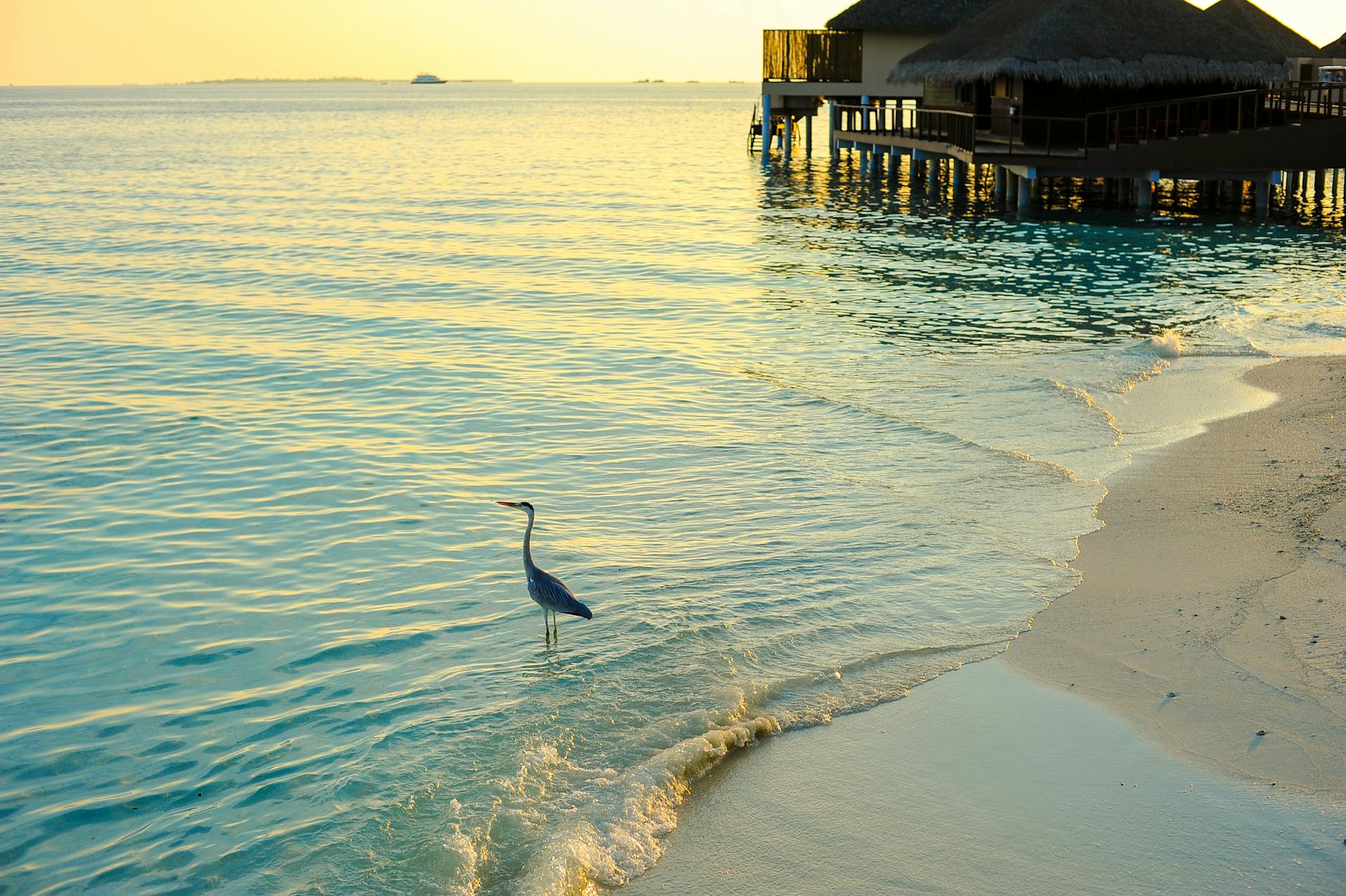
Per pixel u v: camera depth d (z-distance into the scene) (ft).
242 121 424.05
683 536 34.45
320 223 118.42
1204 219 112.78
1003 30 124.16
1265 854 19.66
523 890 18.62
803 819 20.93
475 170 191.31
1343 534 32.60
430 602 30.40
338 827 20.68
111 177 177.99
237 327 66.54
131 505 37.58
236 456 42.73
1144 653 26.50
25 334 64.08
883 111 168.25
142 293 77.66
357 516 36.63
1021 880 19.19
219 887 19.19
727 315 69.05
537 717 24.25
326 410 48.85
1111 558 31.86
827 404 48.47
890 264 88.02
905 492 37.63
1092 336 61.21
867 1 165.99
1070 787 21.67
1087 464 39.86
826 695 25.17
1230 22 156.35
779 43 168.35
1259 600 28.68
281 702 25.18
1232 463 39.42
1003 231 106.42
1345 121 107.14
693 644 27.48
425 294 77.30
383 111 542.98
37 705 25.11
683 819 20.97
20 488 39.11
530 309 71.82
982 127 134.51
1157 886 18.93
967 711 24.40
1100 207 124.26
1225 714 23.81
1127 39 114.01
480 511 36.96
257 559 33.35
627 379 53.52
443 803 21.31
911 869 19.54
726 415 47.26
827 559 32.40
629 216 123.95
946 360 55.93
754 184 163.12
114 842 20.39
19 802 21.56
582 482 39.50
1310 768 21.97
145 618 29.43
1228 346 57.88
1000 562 31.86
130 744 23.58
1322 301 70.28
